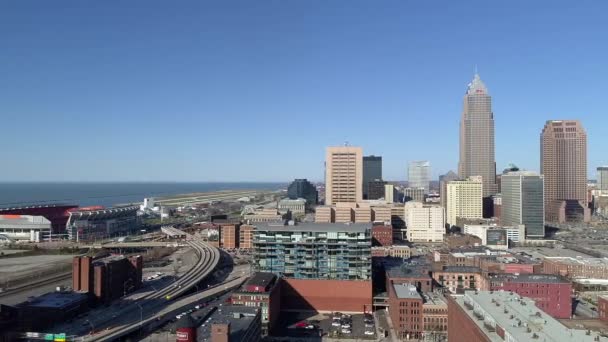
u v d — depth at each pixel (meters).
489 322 183.25
